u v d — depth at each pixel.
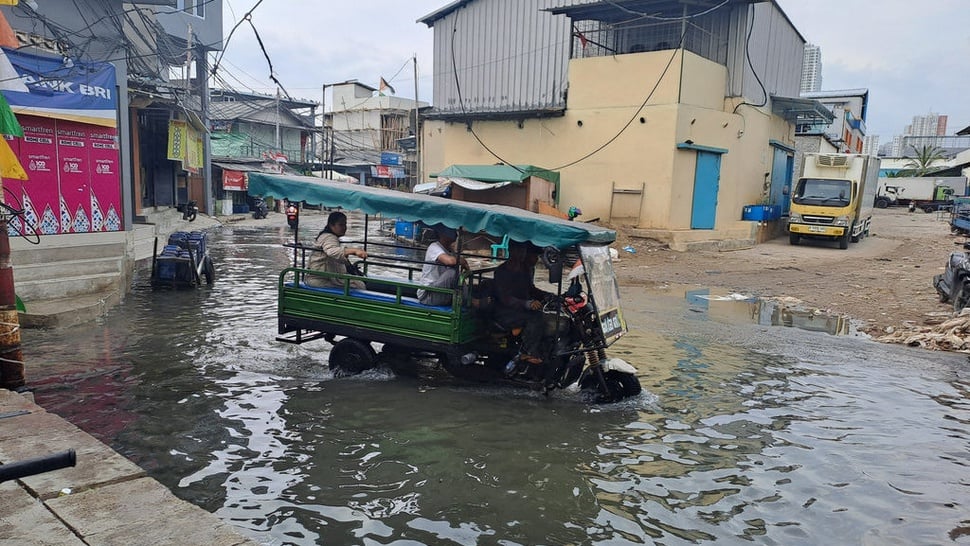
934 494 4.85
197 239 13.38
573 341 6.94
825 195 22.39
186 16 27.70
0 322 6.22
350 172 47.78
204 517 3.58
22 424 4.86
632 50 22.23
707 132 21.44
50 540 3.29
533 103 23.88
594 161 21.84
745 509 4.59
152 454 5.21
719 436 5.93
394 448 5.50
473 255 7.63
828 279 15.75
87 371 7.28
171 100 20.45
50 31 13.18
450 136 25.34
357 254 7.62
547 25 23.38
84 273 11.24
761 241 24.27
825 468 5.27
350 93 53.41
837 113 41.44
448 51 25.94
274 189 7.87
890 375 7.98
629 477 5.06
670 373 7.91
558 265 6.73
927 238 26.05
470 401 6.77
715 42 22.41
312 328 7.78
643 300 12.94
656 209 20.78
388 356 7.97
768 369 8.16
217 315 10.41
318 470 5.03
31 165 11.87
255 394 6.77
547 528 4.27
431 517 4.37
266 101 44.56
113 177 13.50
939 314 11.35
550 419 6.30
